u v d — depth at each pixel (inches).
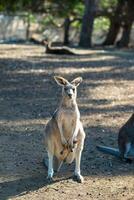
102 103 691.4
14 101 692.7
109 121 585.9
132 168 422.3
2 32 2546.8
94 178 395.2
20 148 467.8
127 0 1713.8
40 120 584.4
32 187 373.4
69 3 1918.1
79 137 376.2
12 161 430.6
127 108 662.5
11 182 383.2
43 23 2245.3
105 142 496.7
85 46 1620.3
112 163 432.8
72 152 377.4
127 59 1188.5
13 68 967.0
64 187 373.7
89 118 597.6
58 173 401.1
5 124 558.9
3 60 1071.6
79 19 1950.1
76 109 368.8
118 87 818.2
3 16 2532.0
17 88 788.6
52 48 1261.1
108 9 1815.9
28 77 881.5
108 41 1825.8
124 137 443.5
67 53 1250.6
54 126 374.6
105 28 2390.5
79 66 1026.7
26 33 2384.4
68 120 367.9
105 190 370.6
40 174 401.1
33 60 1091.9
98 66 1037.8
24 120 581.3
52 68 984.9
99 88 802.2
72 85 370.6
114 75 931.3
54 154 386.9
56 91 771.4
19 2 1937.7
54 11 1977.1
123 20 1731.1
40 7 1974.7
